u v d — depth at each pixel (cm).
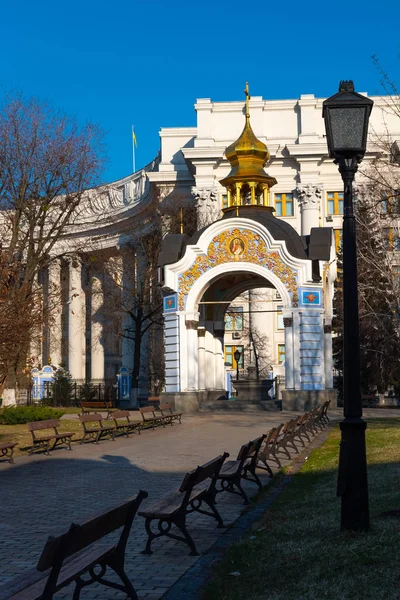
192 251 3503
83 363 7462
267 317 6253
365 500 852
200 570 783
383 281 3862
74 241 5662
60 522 1078
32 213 3447
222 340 3956
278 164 6388
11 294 2441
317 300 3412
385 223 3522
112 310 5228
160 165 6594
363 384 4966
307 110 6356
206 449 1986
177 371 3494
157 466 1675
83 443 2223
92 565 621
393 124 6056
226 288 3894
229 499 1219
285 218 6325
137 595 709
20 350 2578
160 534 872
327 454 1744
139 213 6303
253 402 3534
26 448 2064
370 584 648
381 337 4472
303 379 3369
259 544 864
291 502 1152
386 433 2052
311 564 739
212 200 6156
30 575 634
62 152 3388
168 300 3566
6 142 3322
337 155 915
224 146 6291
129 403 4831
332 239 3516
